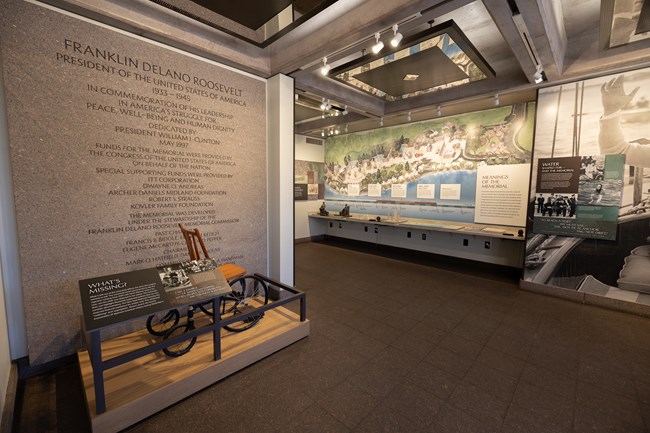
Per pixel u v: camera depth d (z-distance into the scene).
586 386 2.10
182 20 2.66
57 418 1.79
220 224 3.23
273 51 3.31
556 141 3.70
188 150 2.91
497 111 4.83
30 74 2.04
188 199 2.95
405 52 3.15
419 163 5.96
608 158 3.38
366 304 3.60
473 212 5.23
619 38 2.92
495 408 1.89
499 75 3.94
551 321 3.14
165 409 1.87
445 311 3.40
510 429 1.72
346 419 1.79
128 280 1.95
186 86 2.85
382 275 4.81
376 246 6.92
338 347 2.61
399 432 1.69
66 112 2.20
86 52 2.25
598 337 2.80
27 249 2.11
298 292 2.76
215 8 2.49
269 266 3.78
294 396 1.99
